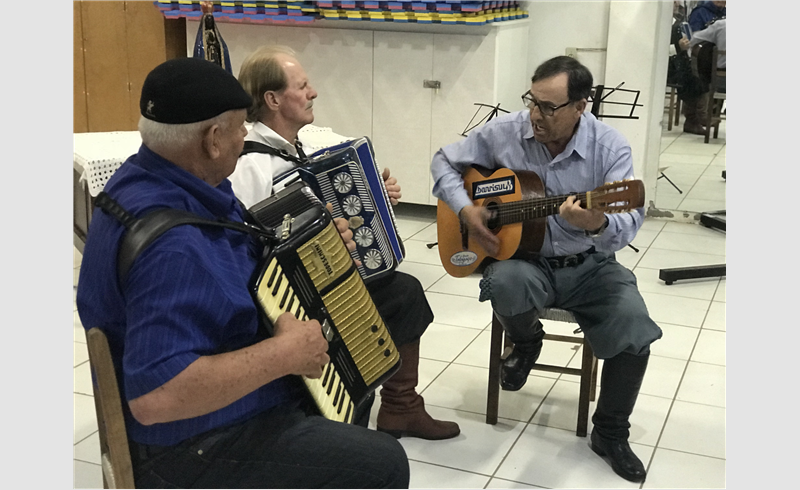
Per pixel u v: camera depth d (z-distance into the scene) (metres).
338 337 1.86
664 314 3.83
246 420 1.68
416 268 4.48
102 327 1.60
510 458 2.62
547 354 3.40
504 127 2.71
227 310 1.56
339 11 4.91
